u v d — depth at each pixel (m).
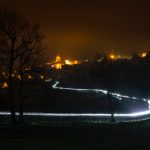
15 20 35.03
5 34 34.69
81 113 75.50
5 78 34.28
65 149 14.40
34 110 71.88
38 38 35.91
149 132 22.98
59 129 25.55
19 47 35.47
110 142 17.22
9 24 34.81
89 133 23.09
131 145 16.06
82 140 17.84
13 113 35.31
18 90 36.69
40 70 35.81
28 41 35.56
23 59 35.94
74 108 82.81
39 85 36.28
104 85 55.44
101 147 15.27
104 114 74.69
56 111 74.75
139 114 72.75
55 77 54.38
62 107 80.19
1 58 34.50
